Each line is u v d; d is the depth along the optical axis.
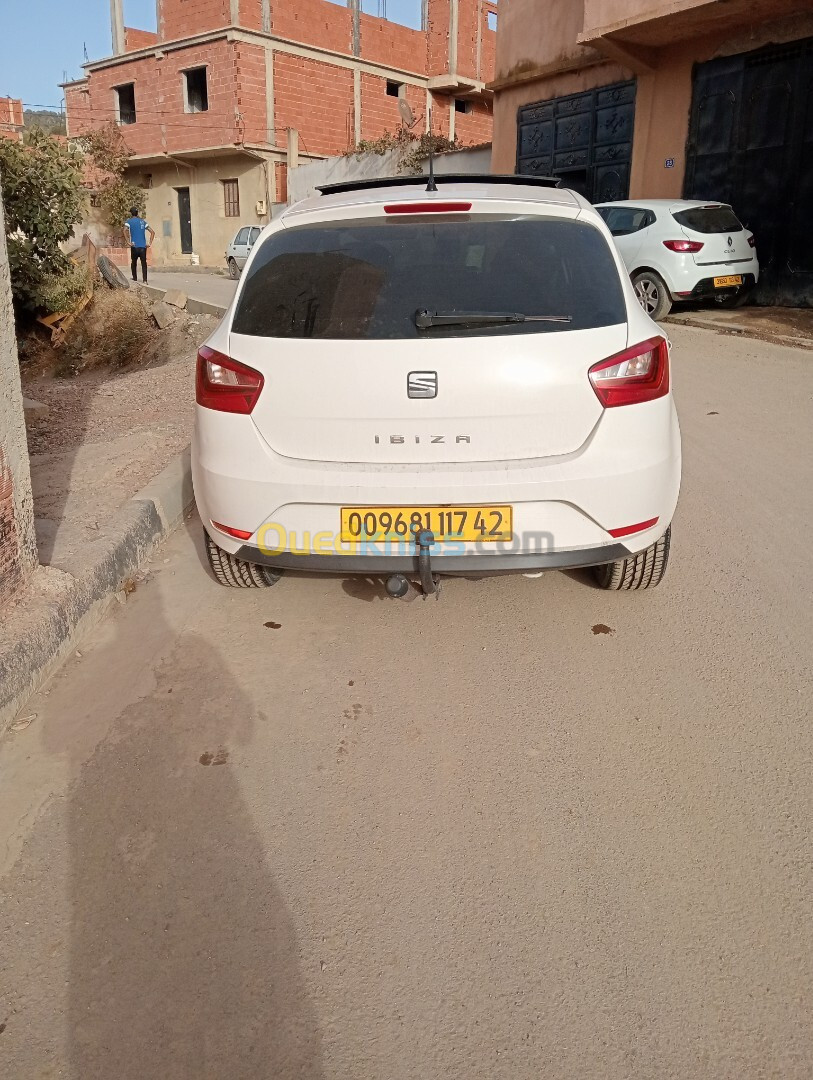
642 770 2.88
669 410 3.40
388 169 28.92
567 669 3.47
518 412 3.15
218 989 2.13
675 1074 1.90
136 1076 1.93
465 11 38.25
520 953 2.20
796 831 2.59
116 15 38.53
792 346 10.42
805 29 12.89
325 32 34.75
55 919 2.33
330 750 3.01
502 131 20.56
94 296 14.67
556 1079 1.90
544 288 3.22
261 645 3.70
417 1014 2.05
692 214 12.32
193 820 2.68
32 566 3.63
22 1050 1.99
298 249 3.41
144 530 4.58
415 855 2.53
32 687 3.32
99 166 34.91
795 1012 2.04
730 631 3.73
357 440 3.21
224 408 3.32
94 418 7.80
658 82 15.54
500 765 2.91
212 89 33.16
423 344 3.13
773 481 5.63
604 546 3.30
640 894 2.38
